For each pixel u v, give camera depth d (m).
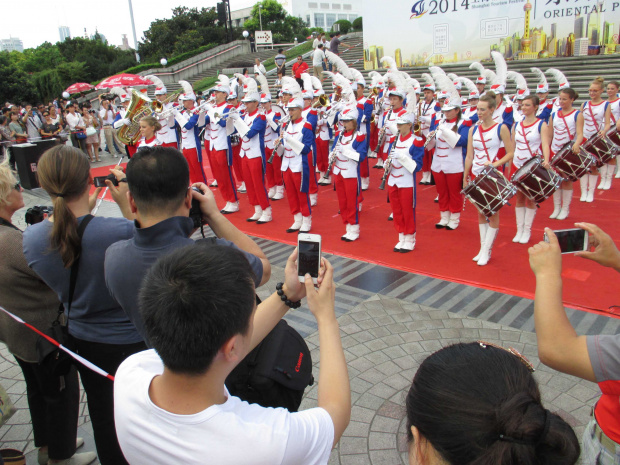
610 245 1.82
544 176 5.94
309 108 7.78
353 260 6.38
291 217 8.74
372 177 11.27
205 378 1.24
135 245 1.93
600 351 1.46
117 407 1.34
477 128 6.18
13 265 2.61
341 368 1.48
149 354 1.53
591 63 16.19
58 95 29.91
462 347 1.18
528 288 5.20
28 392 2.94
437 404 1.05
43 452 3.03
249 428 1.21
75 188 2.32
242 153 8.27
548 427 0.98
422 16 20.28
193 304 1.19
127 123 9.30
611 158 7.82
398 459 2.96
